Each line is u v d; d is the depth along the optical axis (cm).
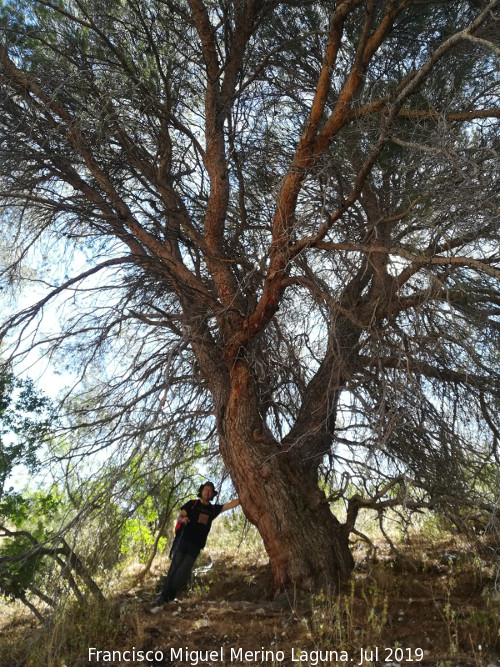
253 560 1026
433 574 807
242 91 942
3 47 818
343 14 692
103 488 773
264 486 802
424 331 839
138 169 985
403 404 767
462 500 771
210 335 928
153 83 912
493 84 812
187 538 805
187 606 746
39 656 588
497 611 600
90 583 764
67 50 883
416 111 718
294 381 979
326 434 896
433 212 697
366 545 1000
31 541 858
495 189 646
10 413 886
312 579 745
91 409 949
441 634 579
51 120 879
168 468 966
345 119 747
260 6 884
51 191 924
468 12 832
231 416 850
